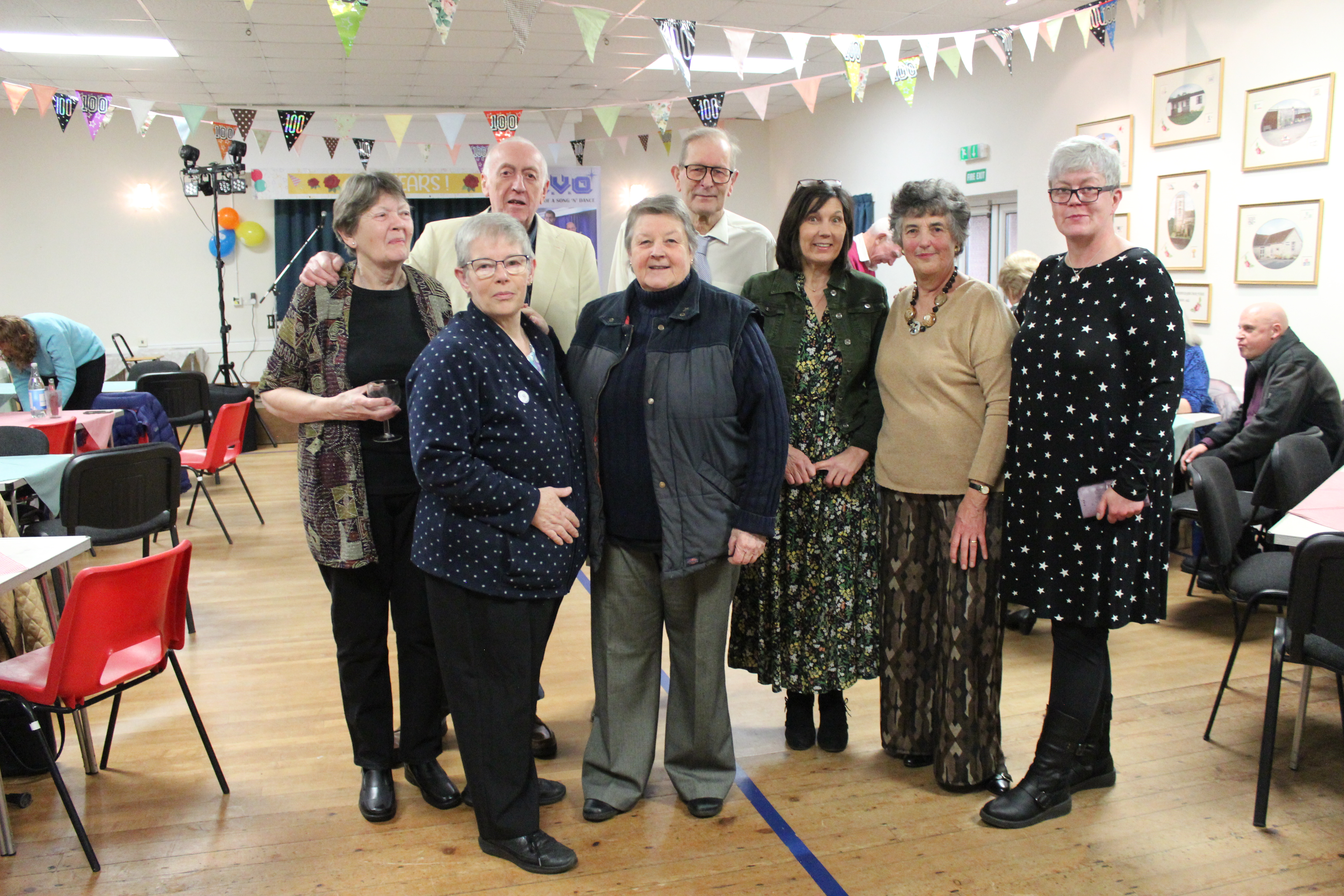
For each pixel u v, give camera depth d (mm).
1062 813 2256
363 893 1987
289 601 4133
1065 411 2078
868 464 2455
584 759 2334
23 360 4762
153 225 10289
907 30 7305
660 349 2080
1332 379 4062
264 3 6168
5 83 4062
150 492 3588
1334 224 5102
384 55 7672
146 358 10047
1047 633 3582
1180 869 2037
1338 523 2299
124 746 2717
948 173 8578
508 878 2033
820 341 2395
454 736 2725
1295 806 2299
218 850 2158
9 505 3908
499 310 1963
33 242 9938
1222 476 3008
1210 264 5883
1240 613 3824
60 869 2090
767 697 3014
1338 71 5012
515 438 1956
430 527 1965
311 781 2496
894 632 2418
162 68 8031
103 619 2080
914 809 2297
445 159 10453
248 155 10008
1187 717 2840
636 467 2113
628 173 11336
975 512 2203
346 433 2098
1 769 2520
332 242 10578
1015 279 3648
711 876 2027
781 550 2436
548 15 6535
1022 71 7527
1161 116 6168
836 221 2322
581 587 4320
